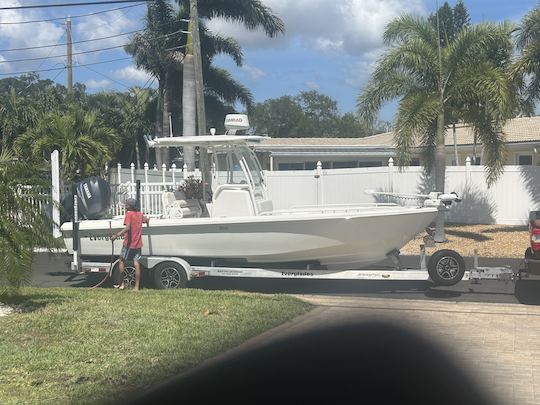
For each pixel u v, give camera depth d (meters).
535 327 7.85
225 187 10.59
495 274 9.61
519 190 18.27
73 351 6.45
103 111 37.31
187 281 10.48
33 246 8.70
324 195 21.50
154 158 38.84
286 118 68.06
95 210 11.36
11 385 5.42
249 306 8.70
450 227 18.30
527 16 15.66
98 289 10.30
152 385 5.69
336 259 10.29
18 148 19.09
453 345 7.02
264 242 10.12
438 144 16.75
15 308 8.50
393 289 10.67
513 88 15.83
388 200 16.69
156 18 29.23
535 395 5.46
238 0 26.78
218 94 33.88
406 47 16.36
